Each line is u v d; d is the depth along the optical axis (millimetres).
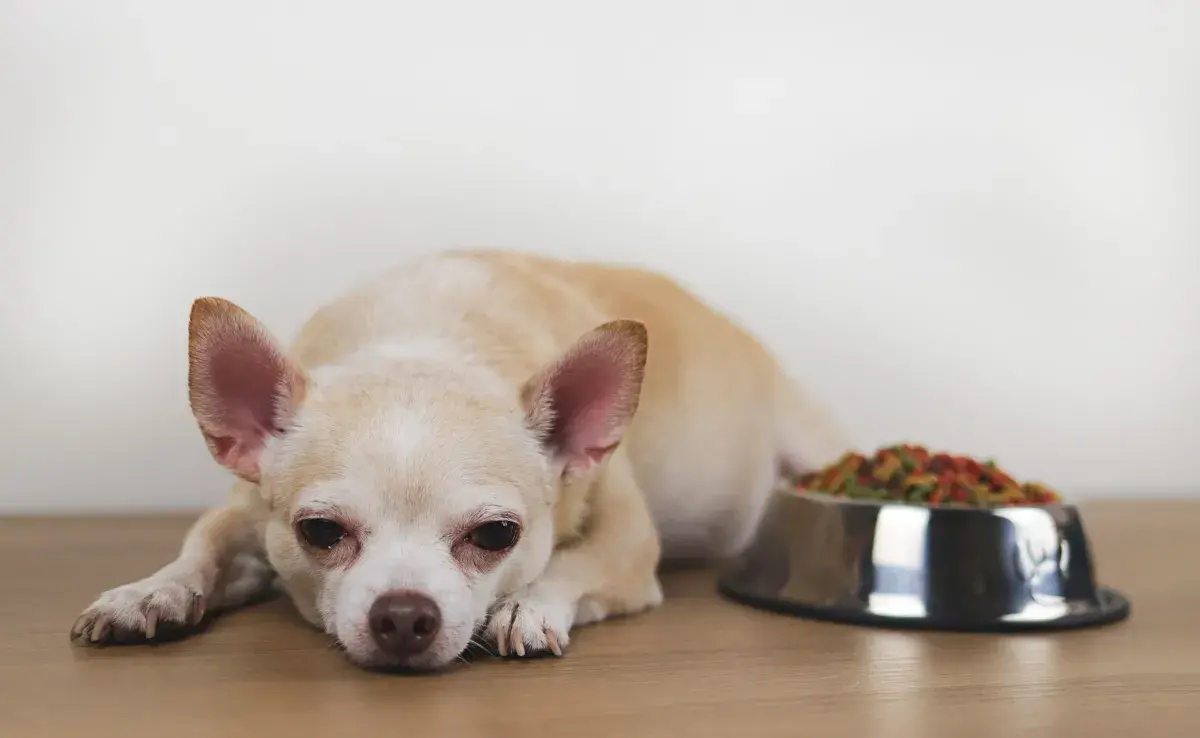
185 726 370
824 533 510
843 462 550
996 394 801
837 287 773
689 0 745
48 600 507
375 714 382
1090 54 801
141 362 702
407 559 423
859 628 485
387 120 716
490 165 726
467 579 434
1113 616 494
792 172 764
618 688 408
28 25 685
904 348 786
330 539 435
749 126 757
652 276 628
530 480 452
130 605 447
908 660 440
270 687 405
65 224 691
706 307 637
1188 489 837
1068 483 816
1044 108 797
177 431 709
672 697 399
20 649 441
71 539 633
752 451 622
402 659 417
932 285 789
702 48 749
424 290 522
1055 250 804
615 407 468
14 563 576
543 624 442
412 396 448
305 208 708
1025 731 372
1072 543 499
